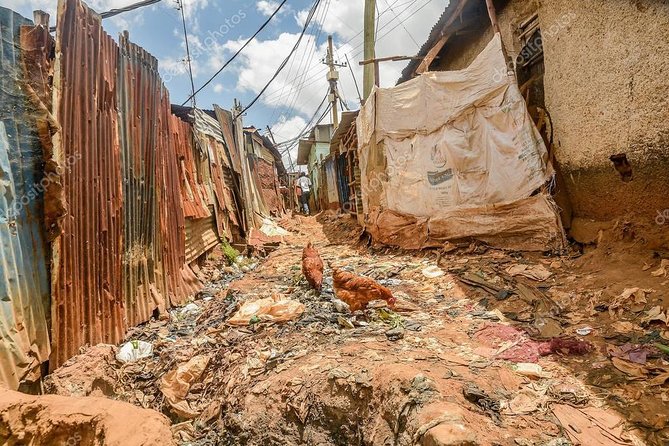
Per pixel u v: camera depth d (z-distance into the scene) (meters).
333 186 20.62
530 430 2.43
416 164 8.07
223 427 3.52
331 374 3.40
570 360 3.27
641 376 2.88
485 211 6.64
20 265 3.53
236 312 5.64
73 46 4.39
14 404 2.28
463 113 6.89
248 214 14.40
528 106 6.61
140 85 6.19
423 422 2.45
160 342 5.03
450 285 5.70
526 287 4.91
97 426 2.21
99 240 4.76
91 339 4.45
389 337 4.12
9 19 3.57
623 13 4.31
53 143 3.88
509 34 6.88
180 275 7.34
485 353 3.55
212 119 12.36
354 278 4.91
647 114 4.17
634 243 4.63
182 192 8.23
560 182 6.01
